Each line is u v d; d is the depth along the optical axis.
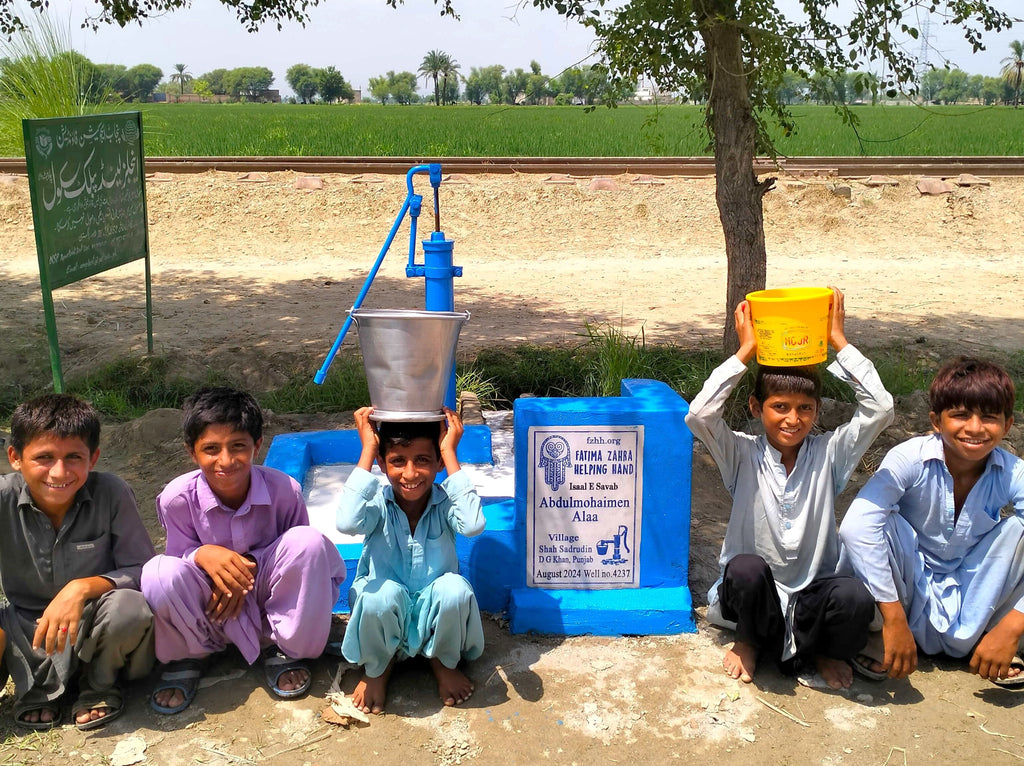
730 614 3.46
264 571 3.24
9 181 12.15
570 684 3.34
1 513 3.10
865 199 12.85
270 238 11.86
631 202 12.61
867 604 3.15
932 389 3.29
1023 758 2.97
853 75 6.14
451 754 2.96
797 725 3.13
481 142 20.09
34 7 8.05
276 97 148.50
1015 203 12.88
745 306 3.37
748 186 6.26
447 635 3.15
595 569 3.76
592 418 3.61
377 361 3.09
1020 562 3.28
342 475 4.57
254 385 7.20
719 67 5.93
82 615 3.04
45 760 2.91
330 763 2.91
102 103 14.27
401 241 11.88
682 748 3.00
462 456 4.85
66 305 9.03
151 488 5.10
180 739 3.02
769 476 3.41
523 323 8.52
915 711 3.21
